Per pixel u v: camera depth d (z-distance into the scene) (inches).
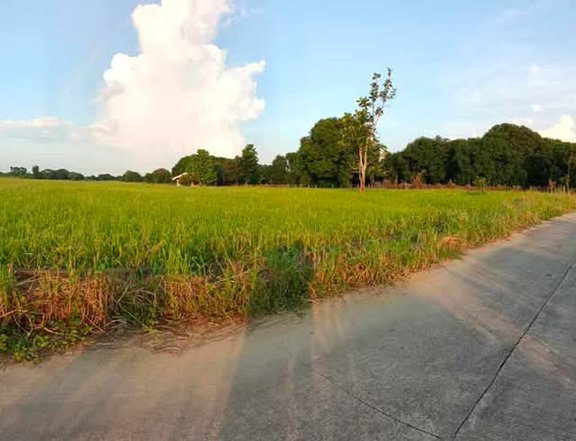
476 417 114.1
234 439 103.3
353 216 460.4
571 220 626.2
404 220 428.1
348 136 1539.1
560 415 115.3
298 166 2792.8
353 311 192.9
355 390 126.4
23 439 101.5
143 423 108.7
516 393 126.3
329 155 2605.8
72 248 226.8
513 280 256.4
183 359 143.3
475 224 406.6
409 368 140.6
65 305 161.0
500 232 421.1
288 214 469.7
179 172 3929.6
